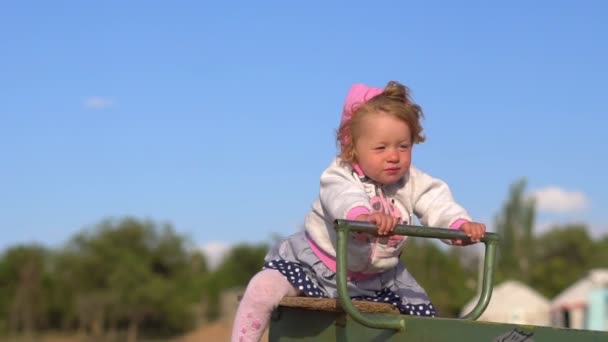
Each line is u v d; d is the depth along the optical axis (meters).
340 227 2.90
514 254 38.06
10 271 54.06
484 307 3.31
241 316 3.55
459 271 33.88
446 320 2.69
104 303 52.75
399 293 3.74
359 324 3.08
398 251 3.59
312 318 3.39
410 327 2.82
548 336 2.35
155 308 52.91
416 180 3.74
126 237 54.50
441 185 3.74
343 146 3.61
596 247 44.62
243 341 3.52
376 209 3.57
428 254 33.59
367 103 3.51
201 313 54.25
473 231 3.29
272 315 3.69
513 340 2.45
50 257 54.78
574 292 20.78
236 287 55.00
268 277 3.56
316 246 3.60
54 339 52.88
